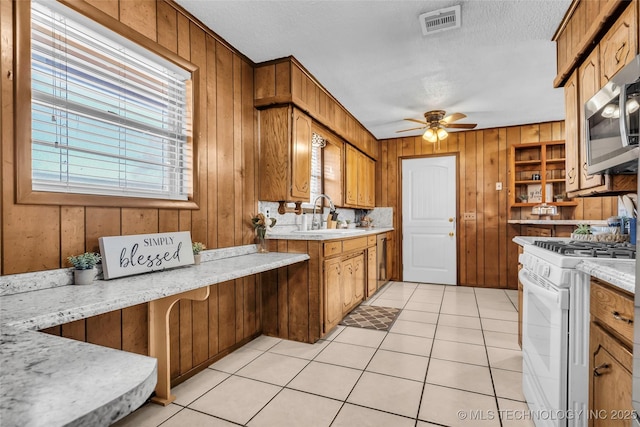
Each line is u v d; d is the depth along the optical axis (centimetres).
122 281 152
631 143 133
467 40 241
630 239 184
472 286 482
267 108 280
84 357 64
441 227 501
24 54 133
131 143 181
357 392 192
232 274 175
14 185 130
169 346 193
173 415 171
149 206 183
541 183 438
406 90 334
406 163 524
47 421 43
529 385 171
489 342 265
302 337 271
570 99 224
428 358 237
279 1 198
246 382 204
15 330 80
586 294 126
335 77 304
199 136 218
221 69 240
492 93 342
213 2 200
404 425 162
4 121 128
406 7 204
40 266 139
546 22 219
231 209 249
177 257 187
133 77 185
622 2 150
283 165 274
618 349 103
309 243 270
